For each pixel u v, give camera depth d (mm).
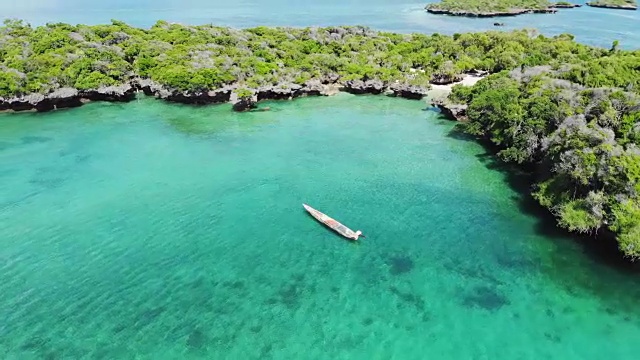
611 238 46219
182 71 91625
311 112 91312
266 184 62031
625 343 36094
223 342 36594
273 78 96875
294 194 59531
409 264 46062
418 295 41719
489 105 71750
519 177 63438
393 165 67875
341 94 102875
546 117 59781
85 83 89812
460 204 56938
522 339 36594
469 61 111438
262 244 49250
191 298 41375
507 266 45375
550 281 43188
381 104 96500
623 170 44156
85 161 68000
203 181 62531
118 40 117812
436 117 88375
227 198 58312
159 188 60438
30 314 39312
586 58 97688
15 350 35688
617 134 52344
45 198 57594
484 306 40219
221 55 106938
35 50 104000
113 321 38719
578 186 47781
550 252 47188
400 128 82875
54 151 71188
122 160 68562
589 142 48938
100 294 41750
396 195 59312
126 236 50281
